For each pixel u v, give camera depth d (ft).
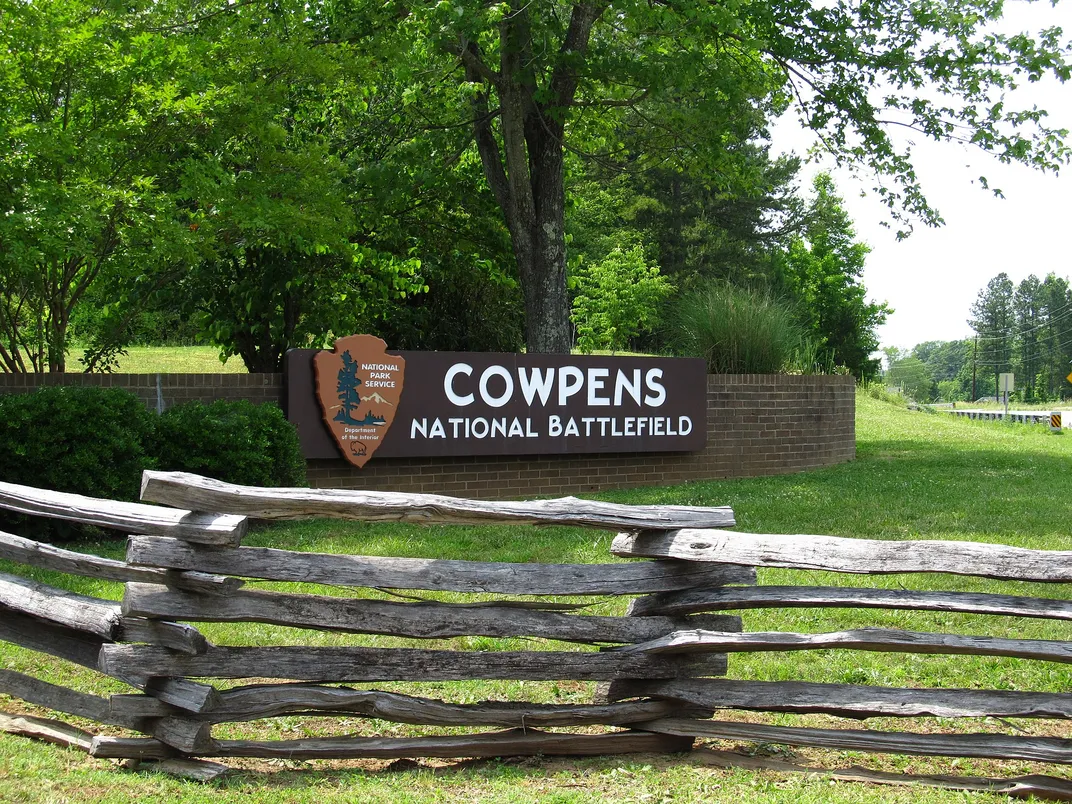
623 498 41.55
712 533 14.42
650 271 125.39
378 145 57.26
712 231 154.92
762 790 13.92
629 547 14.82
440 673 14.58
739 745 15.74
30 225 31.04
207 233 38.47
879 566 13.69
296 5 46.62
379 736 15.17
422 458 40.88
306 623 14.05
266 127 40.24
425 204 59.57
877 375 180.75
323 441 38.32
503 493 42.80
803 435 52.75
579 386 44.04
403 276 62.39
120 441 30.40
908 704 14.28
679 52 48.08
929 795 13.89
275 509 13.67
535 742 14.88
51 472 29.27
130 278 42.16
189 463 32.17
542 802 13.26
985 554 13.52
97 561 15.03
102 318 47.24
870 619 22.70
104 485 30.17
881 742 14.53
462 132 56.80
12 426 29.01
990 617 22.90
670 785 14.03
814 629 21.90
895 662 19.86
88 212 31.81
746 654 20.15
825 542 13.96
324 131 57.16
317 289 58.49
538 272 52.42
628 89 62.49
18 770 13.73
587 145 65.92
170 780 13.73
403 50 49.80
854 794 13.80
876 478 47.67
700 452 48.49
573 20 50.03
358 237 60.13
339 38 49.96
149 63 35.86
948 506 37.73
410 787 13.80
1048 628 22.12
